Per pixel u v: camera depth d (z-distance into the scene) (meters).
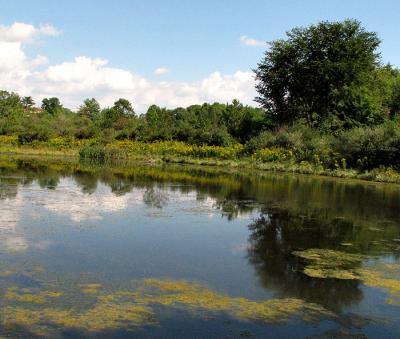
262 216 14.12
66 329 5.75
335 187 23.05
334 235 11.78
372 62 43.06
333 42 43.03
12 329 5.68
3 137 55.19
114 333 5.71
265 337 5.79
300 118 46.34
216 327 6.02
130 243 10.20
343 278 8.26
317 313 6.63
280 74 45.12
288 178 27.47
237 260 9.18
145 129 54.50
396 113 44.97
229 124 53.62
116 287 7.33
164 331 5.83
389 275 8.55
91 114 97.94
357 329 6.16
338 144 33.50
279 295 7.30
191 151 42.38
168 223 12.56
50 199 15.62
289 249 10.20
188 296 7.07
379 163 29.78
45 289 7.10
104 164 34.72
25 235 10.41
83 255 9.05
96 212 13.66
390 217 14.67
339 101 42.62
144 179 23.77
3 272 7.78
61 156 44.66
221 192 19.47
